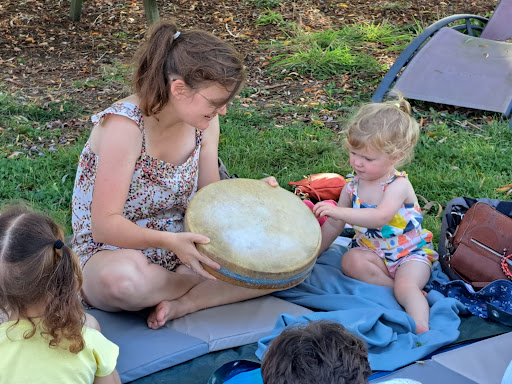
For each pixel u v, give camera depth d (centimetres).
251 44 761
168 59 238
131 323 262
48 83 636
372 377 233
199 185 301
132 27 811
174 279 266
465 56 572
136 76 247
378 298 282
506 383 215
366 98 599
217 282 274
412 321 260
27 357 182
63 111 561
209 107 240
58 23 808
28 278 178
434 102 558
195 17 841
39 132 509
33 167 445
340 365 156
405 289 282
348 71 667
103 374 195
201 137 282
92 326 220
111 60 710
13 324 183
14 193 405
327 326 168
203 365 243
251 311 273
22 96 593
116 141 249
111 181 250
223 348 252
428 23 815
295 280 253
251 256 246
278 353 161
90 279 258
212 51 234
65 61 703
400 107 299
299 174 442
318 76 656
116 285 252
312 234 267
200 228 253
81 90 618
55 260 183
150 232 251
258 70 679
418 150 474
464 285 282
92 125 534
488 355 246
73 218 277
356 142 283
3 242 179
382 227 296
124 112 251
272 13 823
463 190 416
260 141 498
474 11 855
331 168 451
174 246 249
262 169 457
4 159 450
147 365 235
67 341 184
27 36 764
